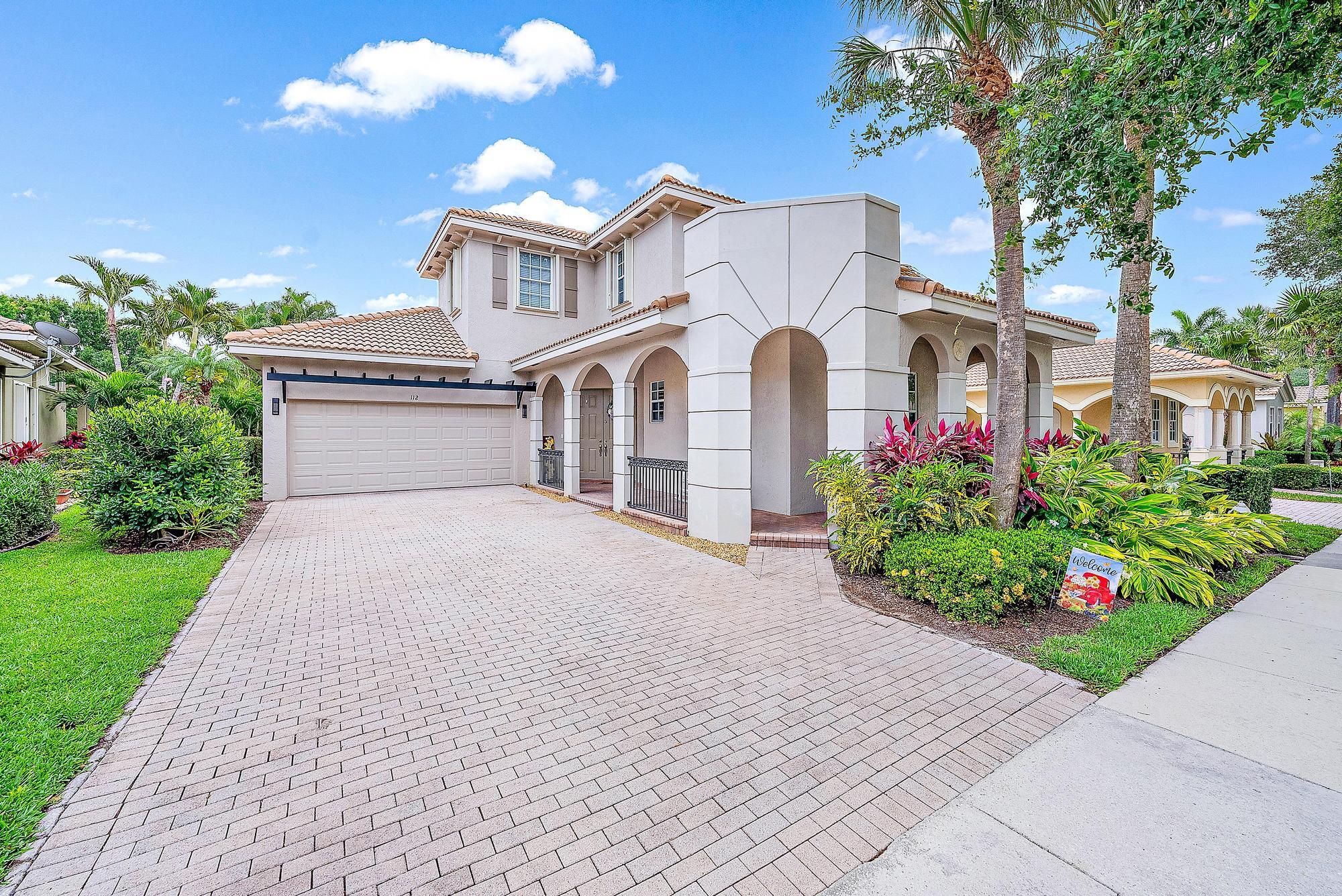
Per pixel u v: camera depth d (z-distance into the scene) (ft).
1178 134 12.40
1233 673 14.29
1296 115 10.89
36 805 8.87
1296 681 13.76
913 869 7.90
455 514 38.50
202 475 28.04
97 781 9.70
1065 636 16.49
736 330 29.01
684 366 43.83
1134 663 14.75
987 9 20.94
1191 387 56.49
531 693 13.34
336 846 8.31
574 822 8.87
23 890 7.36
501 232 52.49
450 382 51.34
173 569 22.74
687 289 31.17
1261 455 63.52
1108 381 57.41
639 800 9.43
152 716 12.03
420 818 8.95
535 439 52.95
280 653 15.55
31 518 27.94
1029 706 12.67
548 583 22.39
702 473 30.30
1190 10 11.23
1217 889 7.45
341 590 21.48
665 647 16.10
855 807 9.27
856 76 23.99
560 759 10.64
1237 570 23.22
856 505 23.25
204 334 107.55
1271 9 10.10
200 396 72.49
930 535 20.43
